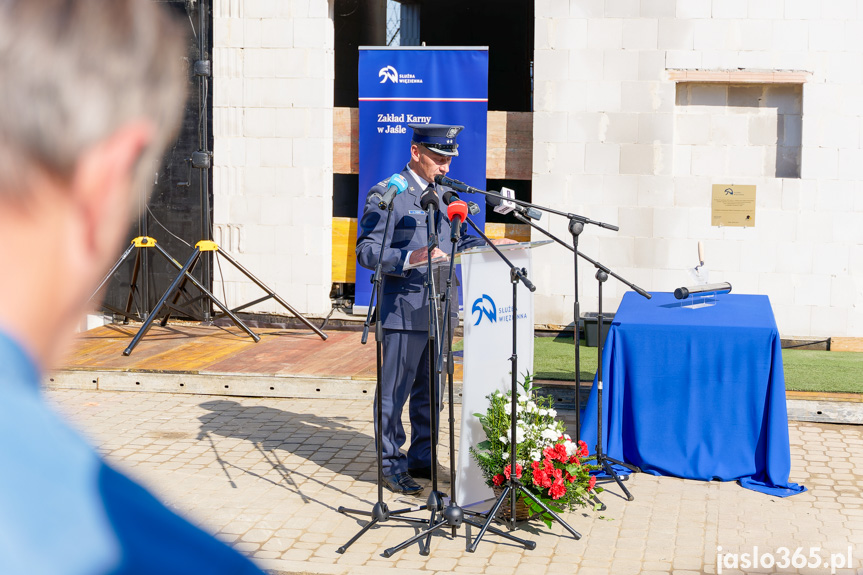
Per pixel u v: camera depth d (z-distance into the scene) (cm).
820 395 587
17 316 38
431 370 398
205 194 786
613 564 378
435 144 436
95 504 38
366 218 439
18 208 39
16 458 37
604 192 775
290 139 812
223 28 811
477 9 1240
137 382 668
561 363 683
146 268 825
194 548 40
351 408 629
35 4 38
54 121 38
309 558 383
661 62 757
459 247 454
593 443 493
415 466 485
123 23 40
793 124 759
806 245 752
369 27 1044
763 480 479
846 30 734
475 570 372
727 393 482
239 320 764
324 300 824
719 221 763
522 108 1265
